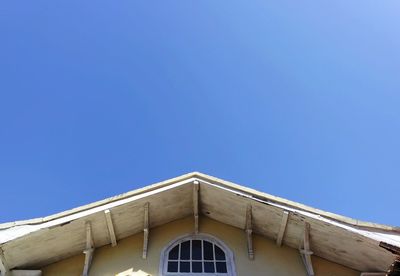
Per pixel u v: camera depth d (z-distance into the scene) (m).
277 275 9.97
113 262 10.16
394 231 9.23
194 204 10.83
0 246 8.68
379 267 9.48
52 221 9.37
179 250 10.59
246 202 10.20
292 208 9.66
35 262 9.80
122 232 10.55
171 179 10.38
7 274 9.44
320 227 9.45
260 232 10.80
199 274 10.00
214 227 11.15
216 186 10.23
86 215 9.52
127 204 9.88
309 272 9.90
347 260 9.86
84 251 10.03
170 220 11.22
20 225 9.26
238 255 10.42
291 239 10.33
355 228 9.09
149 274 9.91
